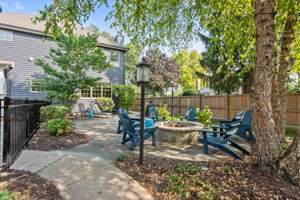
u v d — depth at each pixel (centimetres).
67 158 299
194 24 448
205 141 353
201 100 1017
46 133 485
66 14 308
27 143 363
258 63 244
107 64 905
